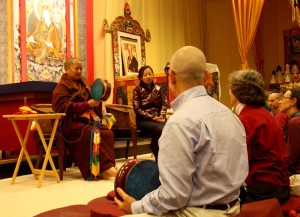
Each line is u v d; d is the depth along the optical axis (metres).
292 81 11.09
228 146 1.68
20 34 7.19
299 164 3.12
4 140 6.12
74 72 5.11
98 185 4.47
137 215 1.72
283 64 12.03
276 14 12.16
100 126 4.88
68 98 4.99
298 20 9.22
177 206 1.63
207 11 12.28
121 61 9.16
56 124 4.57
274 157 2.52
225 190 1.66
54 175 4.63
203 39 12.03
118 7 9.23
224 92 12.19
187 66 1.76
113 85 8.89
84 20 8.51
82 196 3.86
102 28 8.85
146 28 10.09
